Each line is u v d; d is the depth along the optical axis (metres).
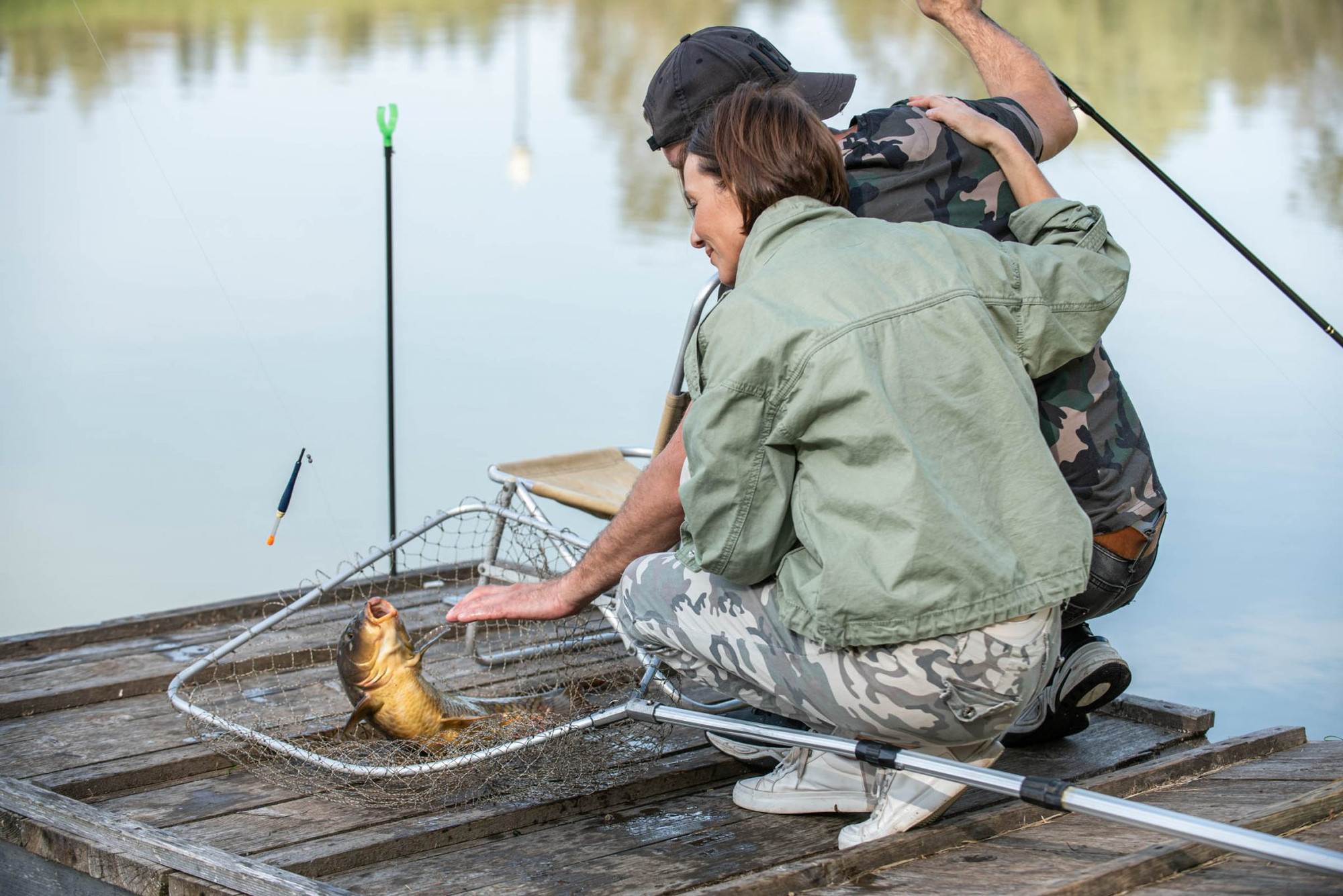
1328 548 5.07
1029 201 2.53
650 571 2.40
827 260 2.07
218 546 5.16
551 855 2.47
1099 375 2.54
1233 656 4.19
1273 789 2.60
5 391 6.80
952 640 2.02
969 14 3.16
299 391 6.82
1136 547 2.58
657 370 7.18
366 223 9.97
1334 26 16.14
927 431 1.99
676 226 10.35
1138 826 1.87
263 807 2.69
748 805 2.65
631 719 2.59
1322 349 7.42
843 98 2.74
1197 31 16.30
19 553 5.07
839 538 2.01
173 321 7.89
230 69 14.75
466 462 5.93
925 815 2.29
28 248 9.13
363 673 2.64
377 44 16.62
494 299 8.37
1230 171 10.48
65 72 13.95
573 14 18.61
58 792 2.72
